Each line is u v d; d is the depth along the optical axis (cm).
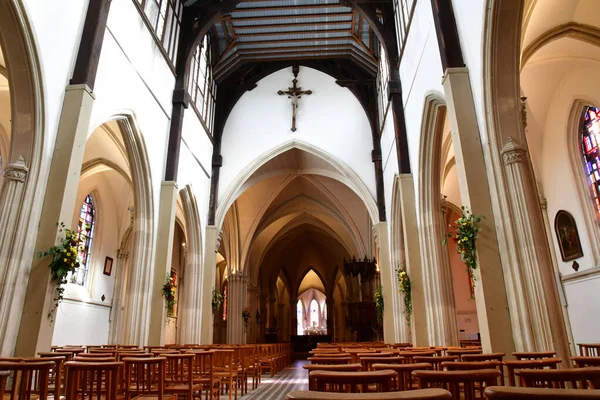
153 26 1338
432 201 1257
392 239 1745
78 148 836
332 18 1836
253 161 2053
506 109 753
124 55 1112
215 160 2014
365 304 2531
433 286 1221
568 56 1227
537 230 692
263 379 1359
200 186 1794
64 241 780
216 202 1970
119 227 2123
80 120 842
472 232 737
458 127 814
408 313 1346
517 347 670
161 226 1336
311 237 4034
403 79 1451
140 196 1277
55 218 774
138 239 1257
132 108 1161
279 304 4419
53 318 754
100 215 1978
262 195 2600
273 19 1836
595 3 1021
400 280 1349
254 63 2194
